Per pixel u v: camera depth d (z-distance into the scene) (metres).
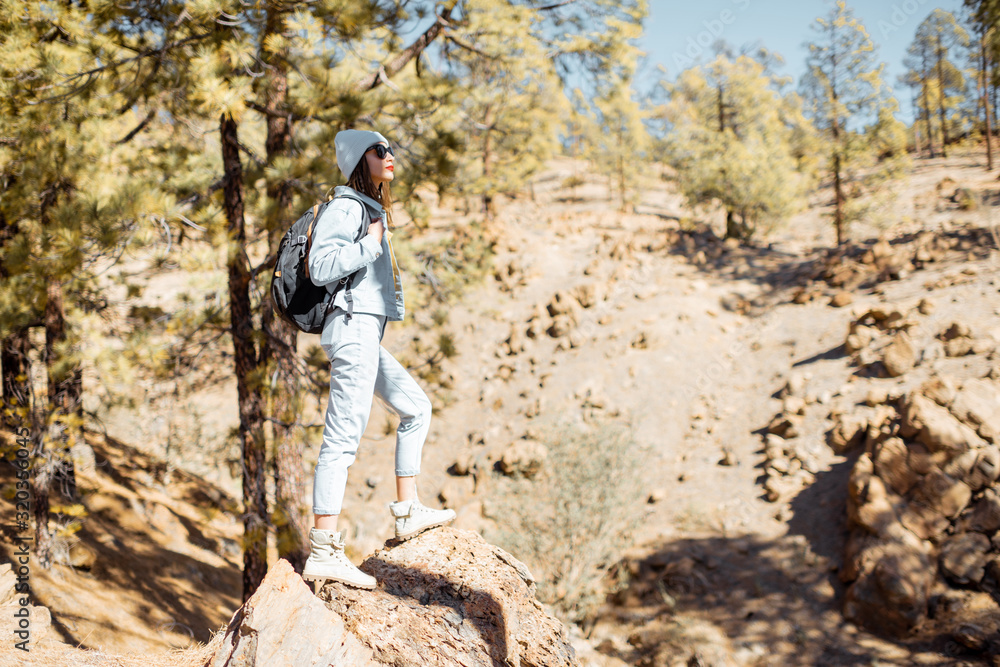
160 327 9.10
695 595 12.27
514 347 24.48
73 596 9.76
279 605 2.21
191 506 17.27
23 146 7.20
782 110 35.78
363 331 2.40
